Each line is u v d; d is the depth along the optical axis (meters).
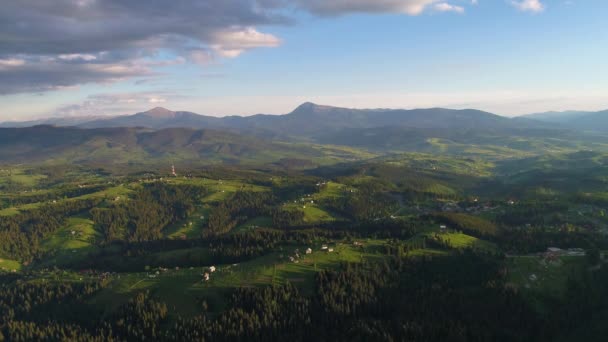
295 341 182.50
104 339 198.75
